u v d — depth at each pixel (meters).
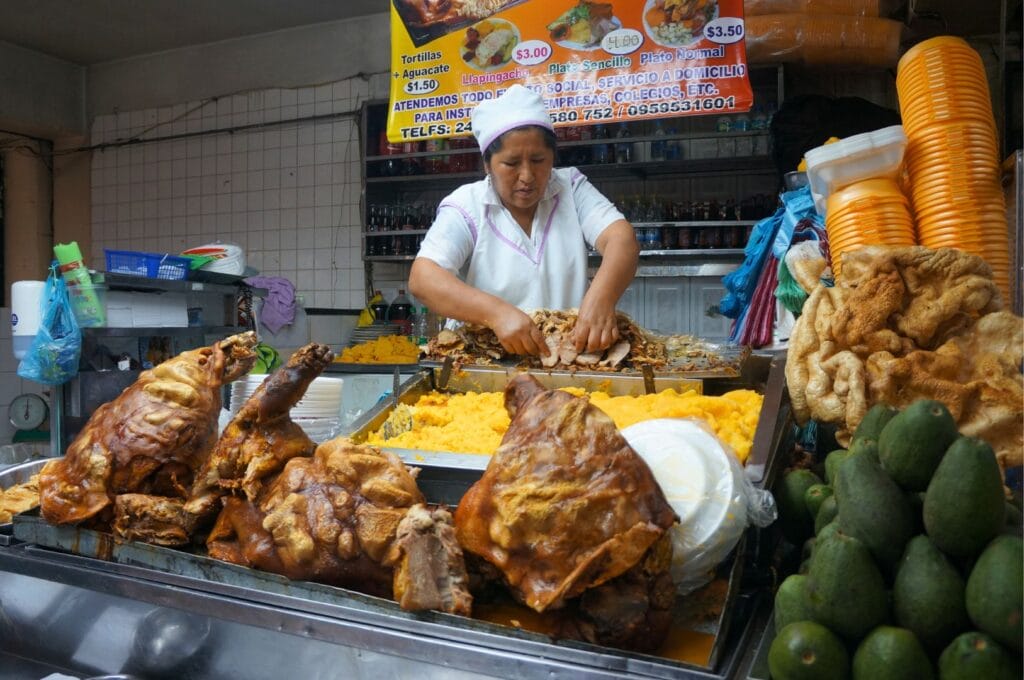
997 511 1.03
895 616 1.06
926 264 1.55
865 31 4.45
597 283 2.35
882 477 1.13
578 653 1.14
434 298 2.43
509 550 1.21
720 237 5.21
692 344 2.40
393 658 1.24
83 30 6.86
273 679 1.36
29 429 5.32
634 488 1.18
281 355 5.96
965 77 1.92
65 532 1.69
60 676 1.54
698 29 3.25
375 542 1.30
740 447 1.63
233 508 1.52
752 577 1.43
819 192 2.08
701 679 1.08
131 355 3.46
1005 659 0.95
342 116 6.69
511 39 3.45
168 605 1.46
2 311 5.44
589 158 5.38
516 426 1.29
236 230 7.15
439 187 6.36
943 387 1.45
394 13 3.57
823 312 1.64
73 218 7.77
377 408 2.17
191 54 7.29
